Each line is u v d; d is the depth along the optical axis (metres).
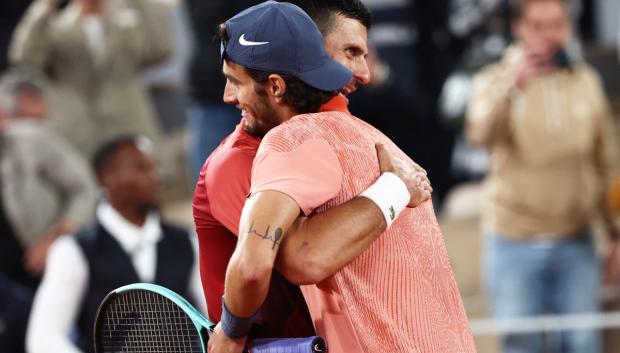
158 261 18.03
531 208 21.52
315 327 9.02
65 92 27.55
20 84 24.11
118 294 9.46
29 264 23.23
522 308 21.59
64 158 23.91
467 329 9.58
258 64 8.94
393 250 8.95
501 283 21.80
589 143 21.61
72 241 17.81
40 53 27.39
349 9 9.48
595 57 30.34
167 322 9.45
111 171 17.95
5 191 23.33
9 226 23.23
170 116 32.16
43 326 17.48
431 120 26.86
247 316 8.52
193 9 21.55
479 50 26.62
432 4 27.16
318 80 8.98
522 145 21.53
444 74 27.41
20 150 23.50
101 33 27.69
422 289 9.05
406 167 9.09
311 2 9.41
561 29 21.64
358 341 8.78
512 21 26.17
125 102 27.84
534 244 21.53
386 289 8.89
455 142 27.66
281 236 8.38
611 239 22.94
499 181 21.86
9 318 20.44
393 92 24.64
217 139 21.66
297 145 8.69
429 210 9.51
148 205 18.16
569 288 21.56
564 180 21.47
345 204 8.66
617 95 29.69
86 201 23.91
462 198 30.62
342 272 8.78
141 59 28.12
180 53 32.12
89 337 17.70
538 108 21.53
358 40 9.47
